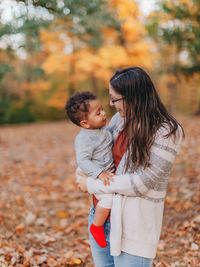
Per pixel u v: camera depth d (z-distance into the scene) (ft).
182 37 22.03
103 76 45.09
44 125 62.03
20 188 18.24
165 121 5.05
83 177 5.86
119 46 43.98
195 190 14.57
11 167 23.56
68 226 12.92
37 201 16.10
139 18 44.55
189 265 9.02
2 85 69.82
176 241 10.67
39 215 14.26
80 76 58.95
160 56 47.60
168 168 5.07
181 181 16.07
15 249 10.14
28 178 20.52
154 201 5.21
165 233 11.23
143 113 5.04
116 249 5.19
